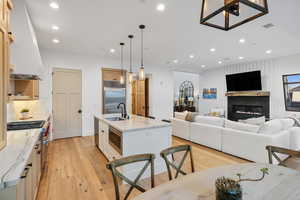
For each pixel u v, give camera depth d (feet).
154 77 22.65
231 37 12.44
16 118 10.66
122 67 19.34
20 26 7.52
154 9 8.39
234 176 4.25
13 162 3.80
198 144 14.01
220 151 12.10
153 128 8.71
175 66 24.44
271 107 19.47
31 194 5.35
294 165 9.74
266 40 13.15
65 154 11.71
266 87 19.98
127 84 19.74
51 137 15.35
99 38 12.47
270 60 19.63
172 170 9.30
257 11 4.69
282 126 10.84
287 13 8.70
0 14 4.38
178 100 35.19
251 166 4.90
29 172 4.93
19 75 8.39
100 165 9.90
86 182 8.00
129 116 12.30
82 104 16.98
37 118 10.82
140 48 15.14
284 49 15.70
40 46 14.32
